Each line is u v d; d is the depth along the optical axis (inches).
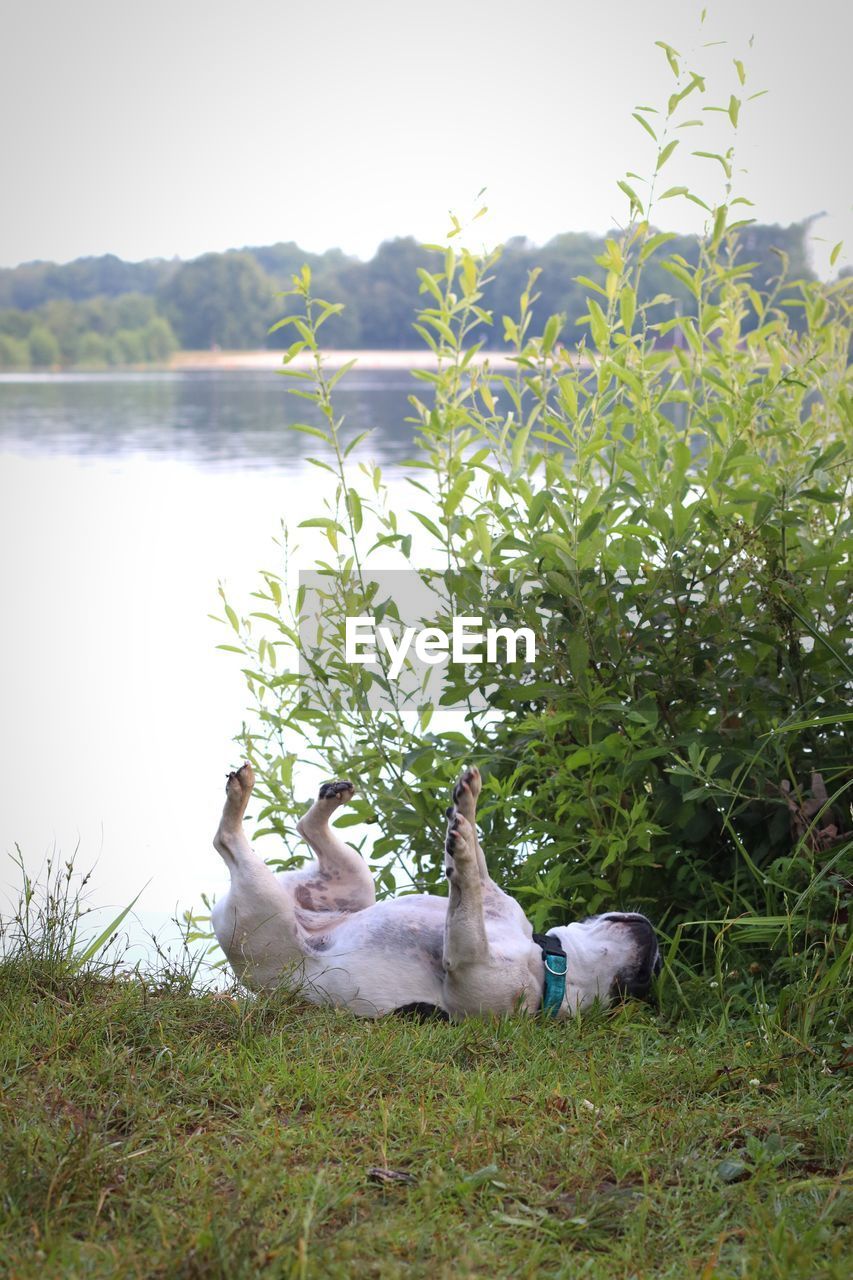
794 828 204.8
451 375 239.0
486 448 244.2
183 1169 120.4
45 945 172.2
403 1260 108.2
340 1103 140.8
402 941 171.9
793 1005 169.6
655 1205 119.4
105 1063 141.7
